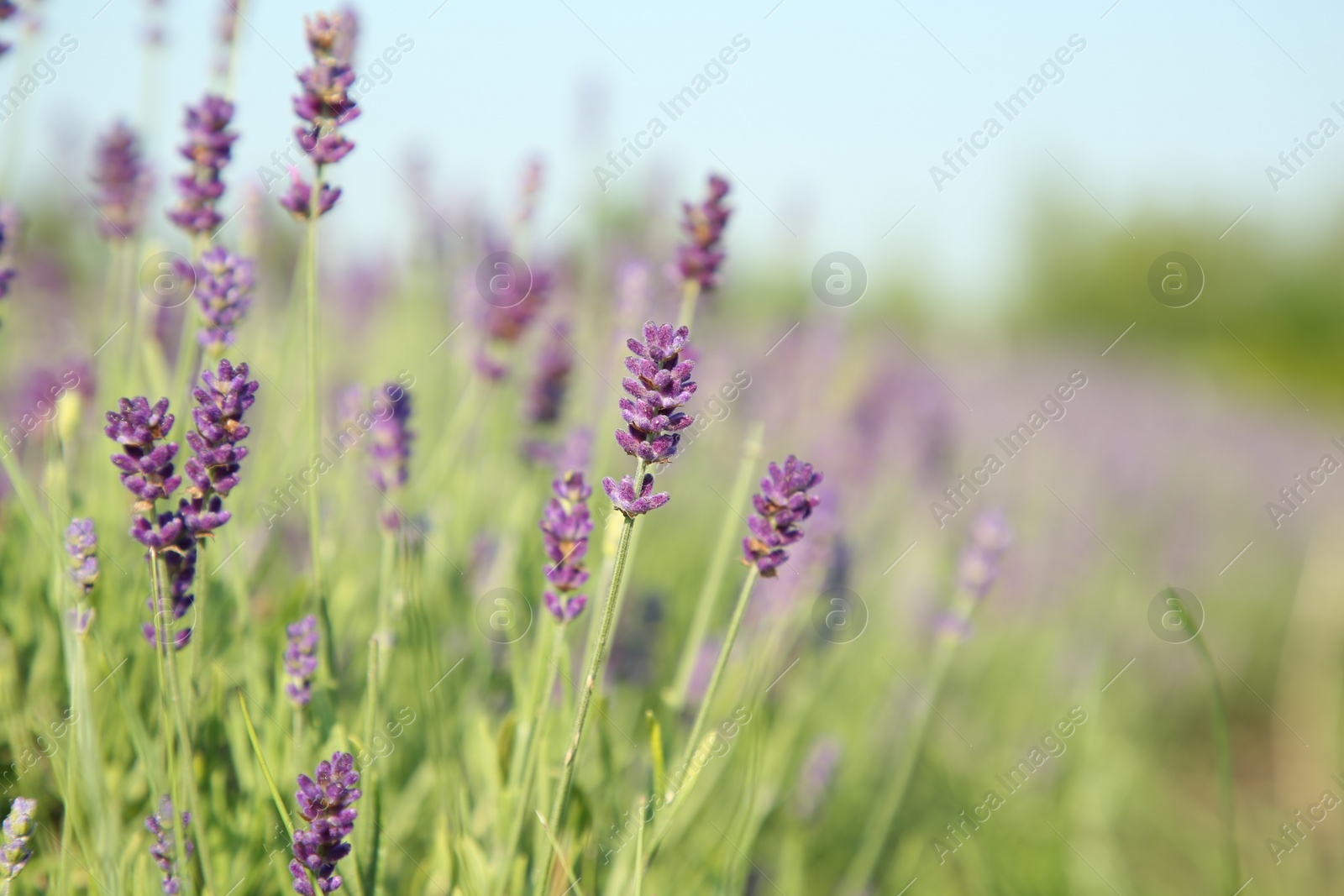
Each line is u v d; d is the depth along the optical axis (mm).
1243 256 21062
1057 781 4297
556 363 3580
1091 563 6434
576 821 2146
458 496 3666
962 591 3195
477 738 2578
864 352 6180
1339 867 4367
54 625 2385
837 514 3189
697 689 3029
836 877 3527
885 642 4793
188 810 1956
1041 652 5727
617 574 1647
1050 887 3549
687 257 2951
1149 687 6184
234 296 2451
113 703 2324
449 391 4875
